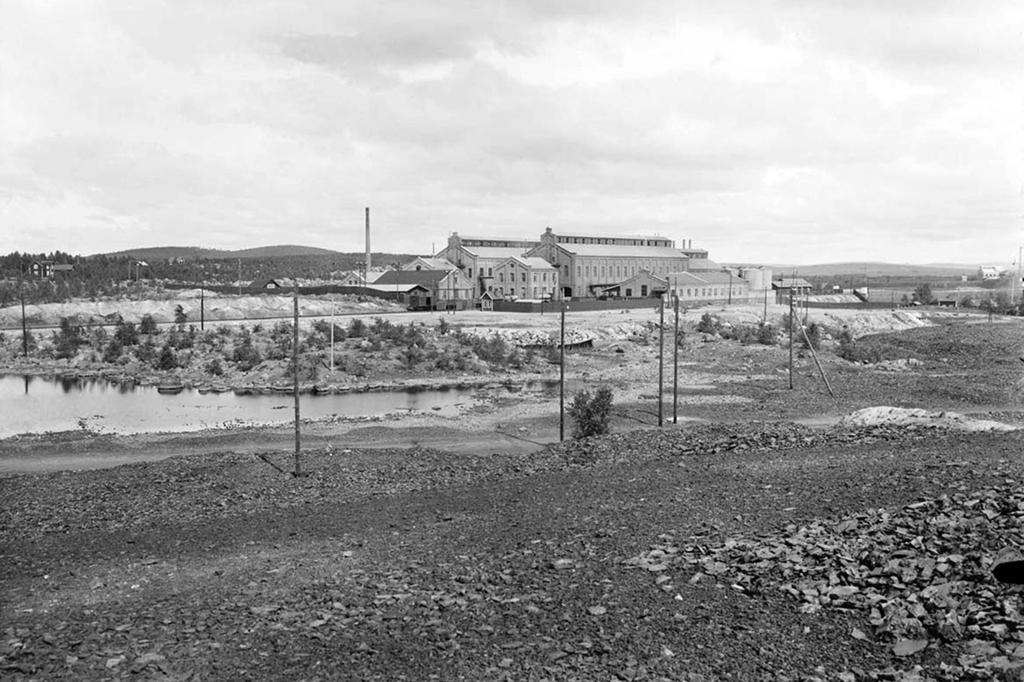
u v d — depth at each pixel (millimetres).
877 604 15117
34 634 16844
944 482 23125
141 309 124875
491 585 18547
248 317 126000
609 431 47062
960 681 12086
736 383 71375
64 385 72688
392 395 67812
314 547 23266
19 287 152500
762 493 25062
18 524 27297
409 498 29812
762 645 14234
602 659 14195
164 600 18984
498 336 93438
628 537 21297
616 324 108562
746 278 187875
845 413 57594
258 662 14992
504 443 47062
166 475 34781
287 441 47312
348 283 185500
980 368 83500
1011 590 14484
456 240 171375
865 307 161875
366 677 14117
